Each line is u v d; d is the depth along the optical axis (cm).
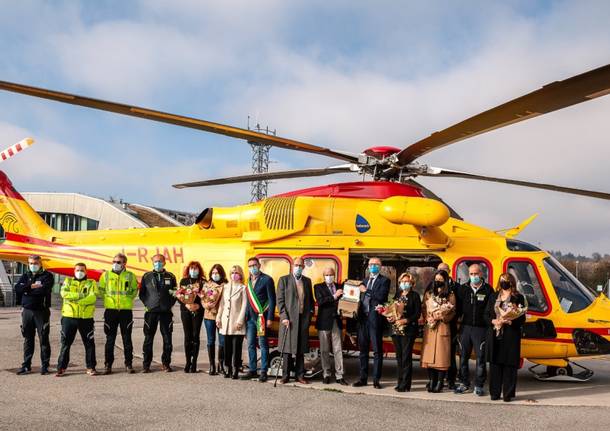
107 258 1110
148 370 923
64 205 4631
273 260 966
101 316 2306
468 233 949
